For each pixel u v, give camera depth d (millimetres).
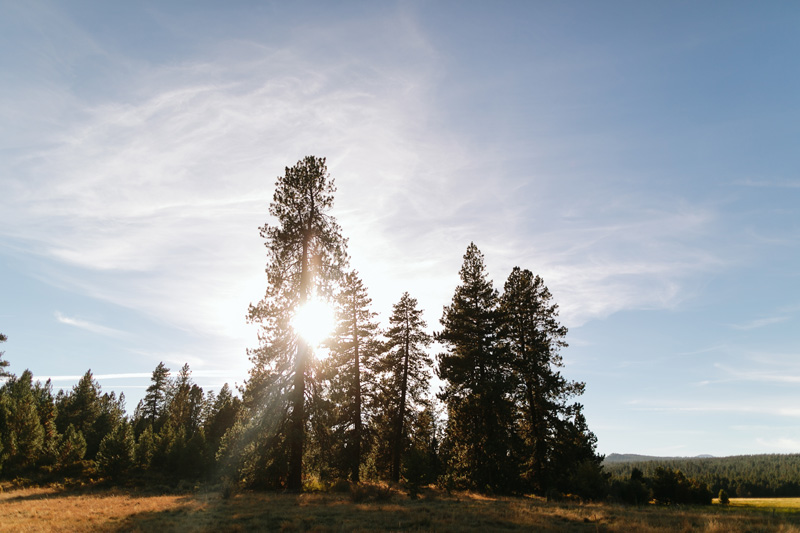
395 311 35906
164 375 76875
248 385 24688
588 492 25547
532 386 30719
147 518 13766
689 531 11258
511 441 28031
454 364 30375
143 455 48375
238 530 11773
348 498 19094
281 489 22828
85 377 79625
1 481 36875
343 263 26781
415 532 11141
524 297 33406
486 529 11555
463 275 33750
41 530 11719
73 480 38719
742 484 122188
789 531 10766
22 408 51406
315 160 27484
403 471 31547
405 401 34219
